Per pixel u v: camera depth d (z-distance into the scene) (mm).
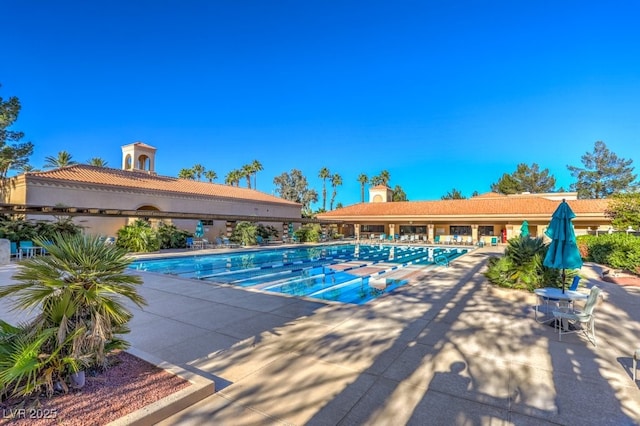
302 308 7660
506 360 4793
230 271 16078
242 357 4898
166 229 25578
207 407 3562
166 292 9391
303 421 3326
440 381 4160
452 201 38719
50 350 3678
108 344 4129
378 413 3469
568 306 7297
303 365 4625
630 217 22188
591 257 17688
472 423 3311
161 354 5000
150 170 34281
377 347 5281
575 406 3605
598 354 5012
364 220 38938
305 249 29094
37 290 3703
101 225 24156
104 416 3139
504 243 35000
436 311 7414
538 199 34625
